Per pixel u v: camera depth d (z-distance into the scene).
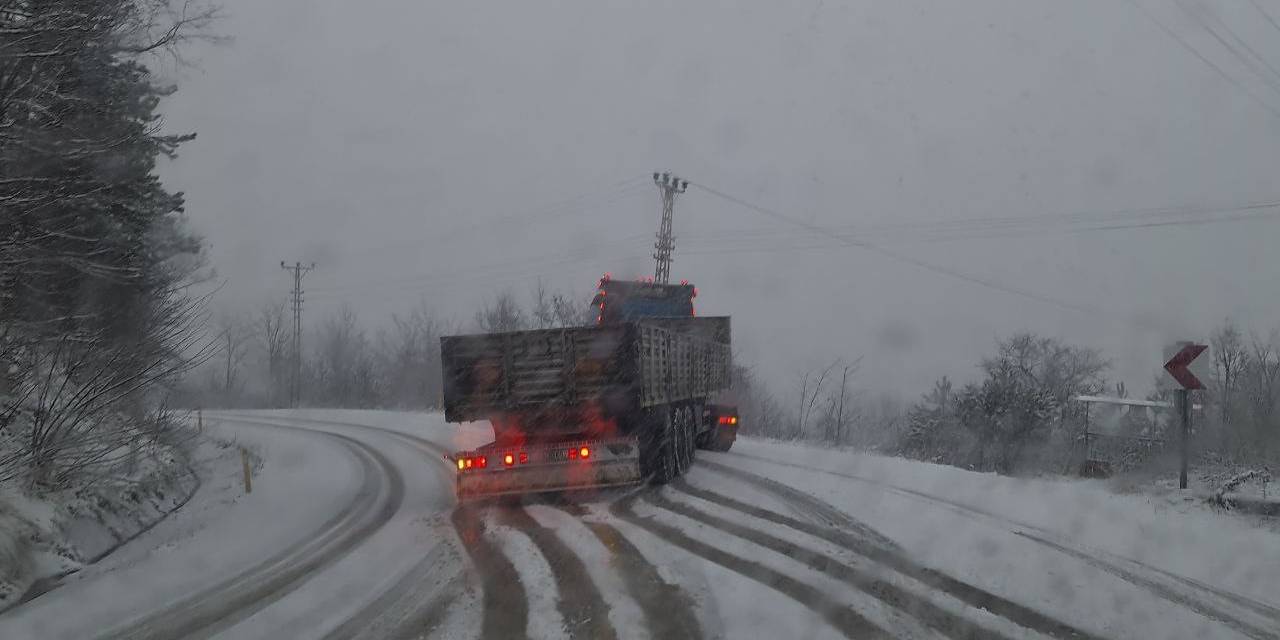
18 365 11.47
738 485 13.91
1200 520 10.47
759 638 6.41
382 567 9.39
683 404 16.41
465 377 13.34
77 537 10.65
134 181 14.34
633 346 13.01
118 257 14.13
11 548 9.12
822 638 6.38
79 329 12.17
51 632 7.54
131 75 13.51
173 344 13.50
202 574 9.57
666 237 38.72
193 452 20.72
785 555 8.97
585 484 12.64
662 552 9.28
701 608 7.20
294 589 8.63
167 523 13.23
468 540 10.55
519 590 8.05
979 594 7.44
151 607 8.23
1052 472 18.80
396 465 19.98
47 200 11.28
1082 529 10.02
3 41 9.93
